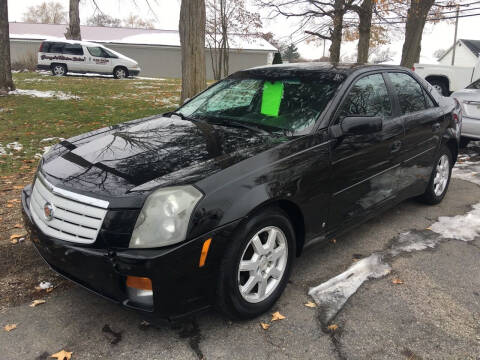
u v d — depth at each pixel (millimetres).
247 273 2719
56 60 21547
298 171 2832
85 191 2439
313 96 3416
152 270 2232
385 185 3842
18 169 5785
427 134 4336
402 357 2475
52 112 10008
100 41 34719
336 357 2461
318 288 3174
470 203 5121
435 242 4031
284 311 2877
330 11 15008
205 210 2359
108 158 2789
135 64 22797
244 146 2869
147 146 2957
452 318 2852
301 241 3086
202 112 3816
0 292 2990
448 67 15266
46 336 2566
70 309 2832
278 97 3561
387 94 3926
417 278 3359
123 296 2348
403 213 4762
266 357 2443
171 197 2318
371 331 2695
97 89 15172
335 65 3859
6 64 12422
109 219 2316
